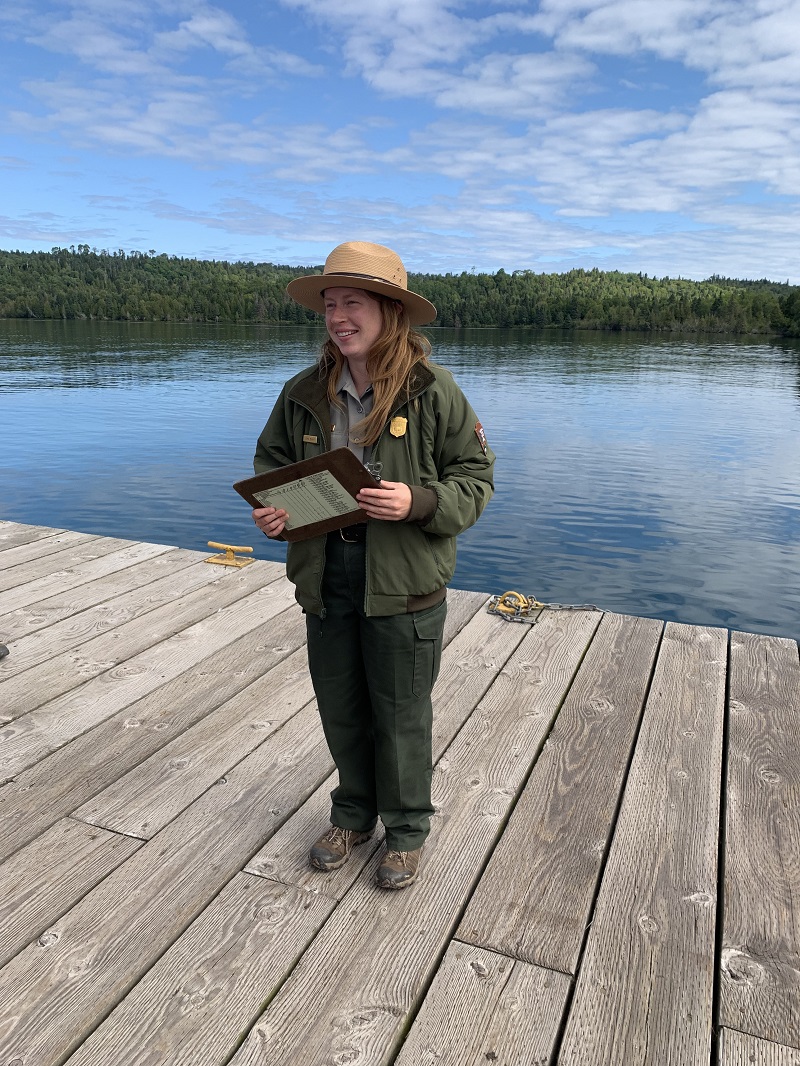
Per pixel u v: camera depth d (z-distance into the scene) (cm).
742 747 287
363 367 188
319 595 197
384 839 237
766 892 212
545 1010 174
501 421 1777
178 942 193
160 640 381
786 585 723
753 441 1555
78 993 177
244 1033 168
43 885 213
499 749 286
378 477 188
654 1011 174
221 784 263
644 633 395
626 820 244
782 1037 167
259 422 1653
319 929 198
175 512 949
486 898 210
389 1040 166
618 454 1399
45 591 448
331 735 213
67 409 1822
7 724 300
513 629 399
